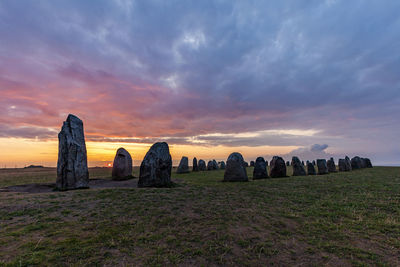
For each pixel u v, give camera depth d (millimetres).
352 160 35406
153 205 9750
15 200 9953
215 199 11266
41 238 6098
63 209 8906
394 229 6848
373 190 13086
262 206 9859
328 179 19344
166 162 16203
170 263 4922
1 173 31953
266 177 22453
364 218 7996
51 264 4746
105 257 5137
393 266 4789
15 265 4633
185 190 13633
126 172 21219
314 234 6613
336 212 8773
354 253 5383
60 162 14453
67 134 14820
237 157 19984
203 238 6293
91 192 12125
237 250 5570
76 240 5977
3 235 6250
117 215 8312
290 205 10055
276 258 5172
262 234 6609
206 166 43406
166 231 6816
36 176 25625
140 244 5883
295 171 25922
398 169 30641
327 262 4980
